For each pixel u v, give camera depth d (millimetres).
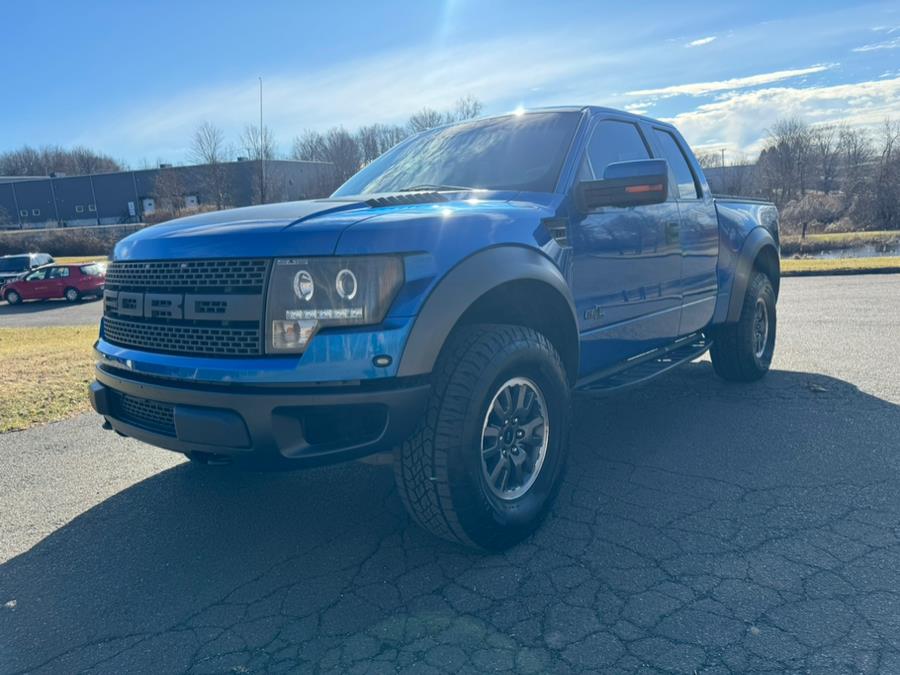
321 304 2592
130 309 3082
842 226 48500
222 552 3205
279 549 3209
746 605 2576
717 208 5254
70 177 76812
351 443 2664
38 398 6574
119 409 3264
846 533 3111
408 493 2877
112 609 2758
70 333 13938
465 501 2818
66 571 3082
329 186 51062
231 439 2646
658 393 5742
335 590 2818
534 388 3189
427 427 2791
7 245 50688
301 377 2566
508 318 3363
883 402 5156
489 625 2523
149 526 3525
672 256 4480
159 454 4742
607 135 4180
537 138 3957
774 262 6203
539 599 2682
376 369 2586
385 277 2623
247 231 2754
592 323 3719
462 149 4164
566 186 3619
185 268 2861
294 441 2623
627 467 4051
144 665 2391
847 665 2209
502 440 3062
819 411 5012
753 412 5074
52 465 4574
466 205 3133
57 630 2625
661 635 2412
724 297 5332
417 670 2281
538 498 3199
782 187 57844
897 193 46719
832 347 7434
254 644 2479
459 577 2875
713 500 3531
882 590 2639
